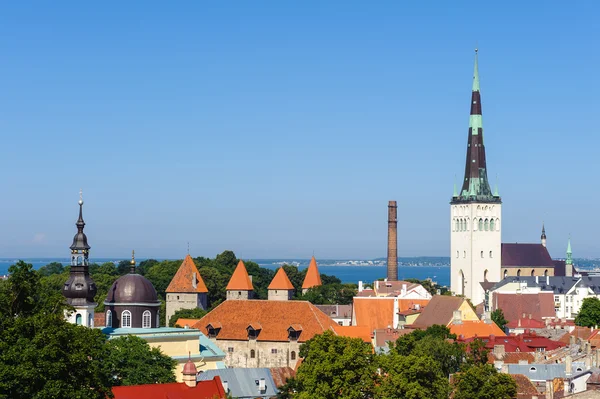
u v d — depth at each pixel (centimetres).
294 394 19188
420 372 18325
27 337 15138
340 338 18825
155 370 19750
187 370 17875
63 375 14950
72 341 15312
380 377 18638
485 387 18725
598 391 15475
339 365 18238
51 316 15412
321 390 18150
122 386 17375
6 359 14625
